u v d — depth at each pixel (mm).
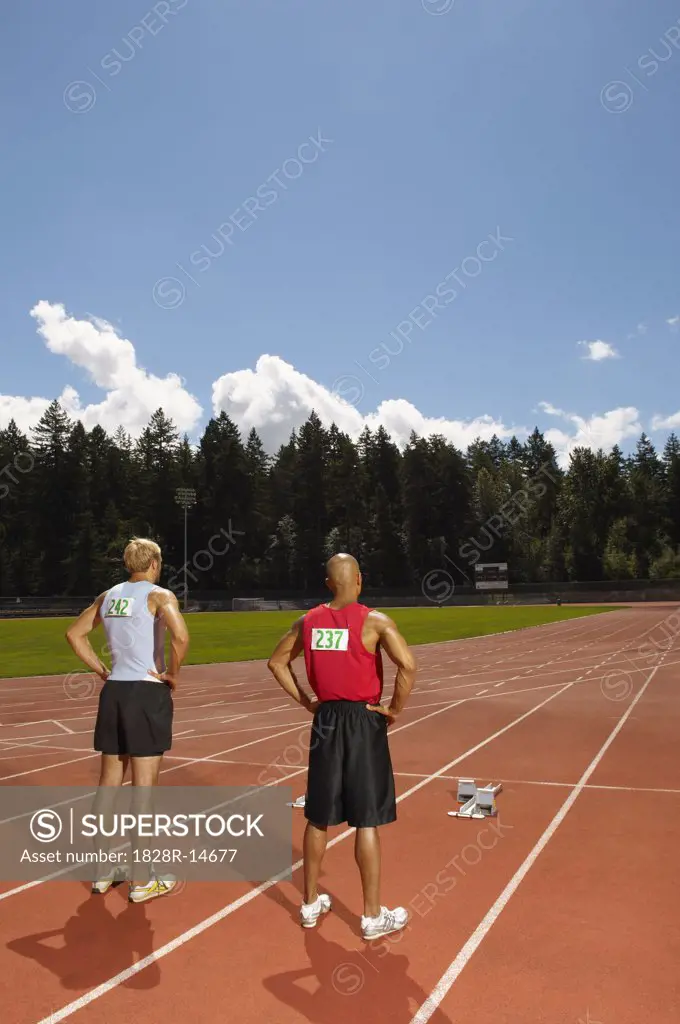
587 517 81250
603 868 4223
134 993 2871
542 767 6812
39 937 3379
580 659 18156
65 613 64312
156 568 4266
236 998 2832
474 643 24016
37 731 8844
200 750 7586
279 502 86562
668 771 6641
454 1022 2666
